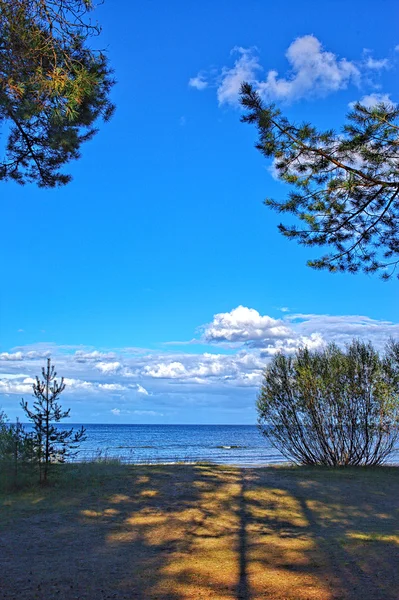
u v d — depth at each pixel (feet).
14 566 17.84
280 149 26.07
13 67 21.33
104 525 24.11
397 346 49.57
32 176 31.63
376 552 20.34
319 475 41.32
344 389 49.21
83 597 15.06
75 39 22.38
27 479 33.17
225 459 95.50
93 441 194.80
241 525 24.81
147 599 14.99
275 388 51.57
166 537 22.31
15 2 20.45
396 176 25.76
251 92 25.20
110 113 28.78
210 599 15.06
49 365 34.35
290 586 16.25
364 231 28.86
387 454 49.01
